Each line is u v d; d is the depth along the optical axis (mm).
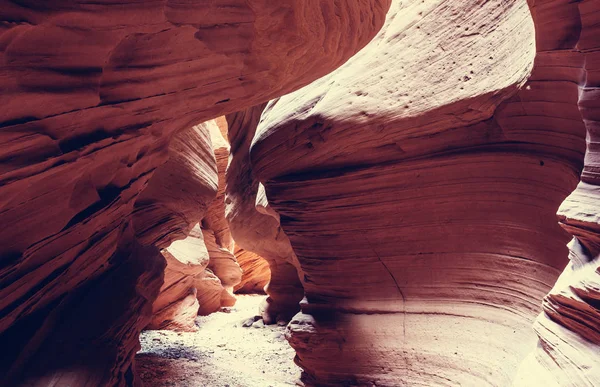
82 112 3023
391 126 6660
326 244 7445
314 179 7332
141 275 4605
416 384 6375
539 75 5043
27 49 2502
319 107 7324
